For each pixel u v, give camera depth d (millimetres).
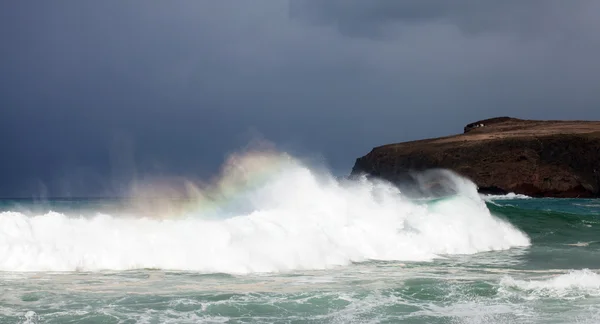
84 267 10664
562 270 11953
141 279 9828
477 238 15727
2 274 10008
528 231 19453
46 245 10789
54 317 7340
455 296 8906
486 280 10273
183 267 10906
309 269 11414
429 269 11742
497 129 121875
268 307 8055
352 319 7555
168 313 7637
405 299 8672
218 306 8039
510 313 7895
